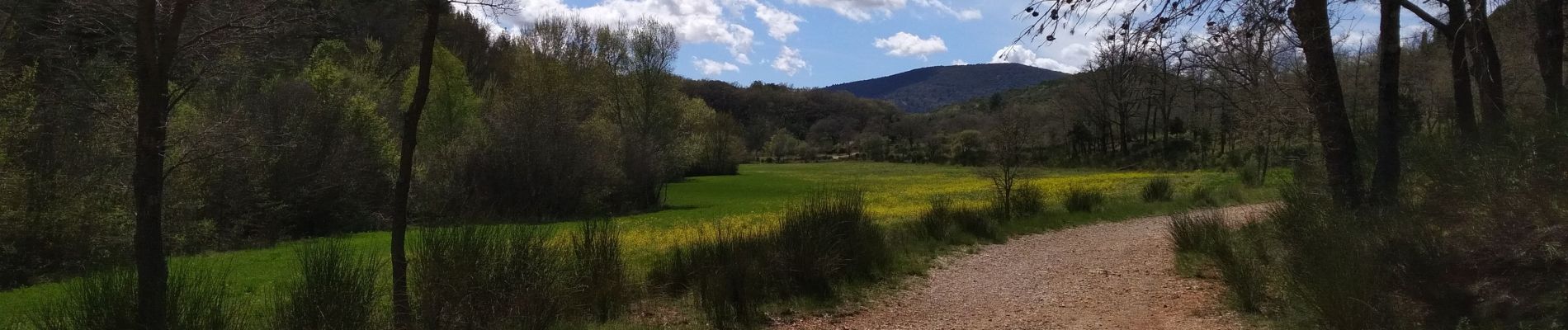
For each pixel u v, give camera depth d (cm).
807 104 12312
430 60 556
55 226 1484
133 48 486
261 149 2103
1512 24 1077
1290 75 796
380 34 3153
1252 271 753
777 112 12031
